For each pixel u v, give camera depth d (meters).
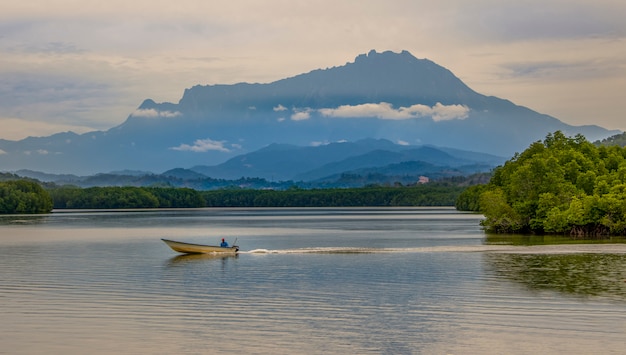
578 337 53.31
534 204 157.75
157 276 85.44
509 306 64.19
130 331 55.66
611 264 93.06
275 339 53.19
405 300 67.50
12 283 79.75
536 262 96.06
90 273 88.69
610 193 143.75
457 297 68.81
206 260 104.19
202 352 50.16
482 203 165.75
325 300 67.81
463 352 49.81
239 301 67.56
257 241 148.12
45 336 54.31
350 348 50.84
